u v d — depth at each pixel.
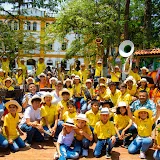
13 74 14.65
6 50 18.53
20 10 18.95
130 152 6.22
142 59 15.84
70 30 24.69
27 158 5.84
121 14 22.61
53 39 24.84
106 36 22.33
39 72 13.57
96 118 6.79
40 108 6.94
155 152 5.75
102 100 8.38
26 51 22.41
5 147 6.11
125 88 7.84
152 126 6.52
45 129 6.97
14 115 6.36
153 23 23.86
